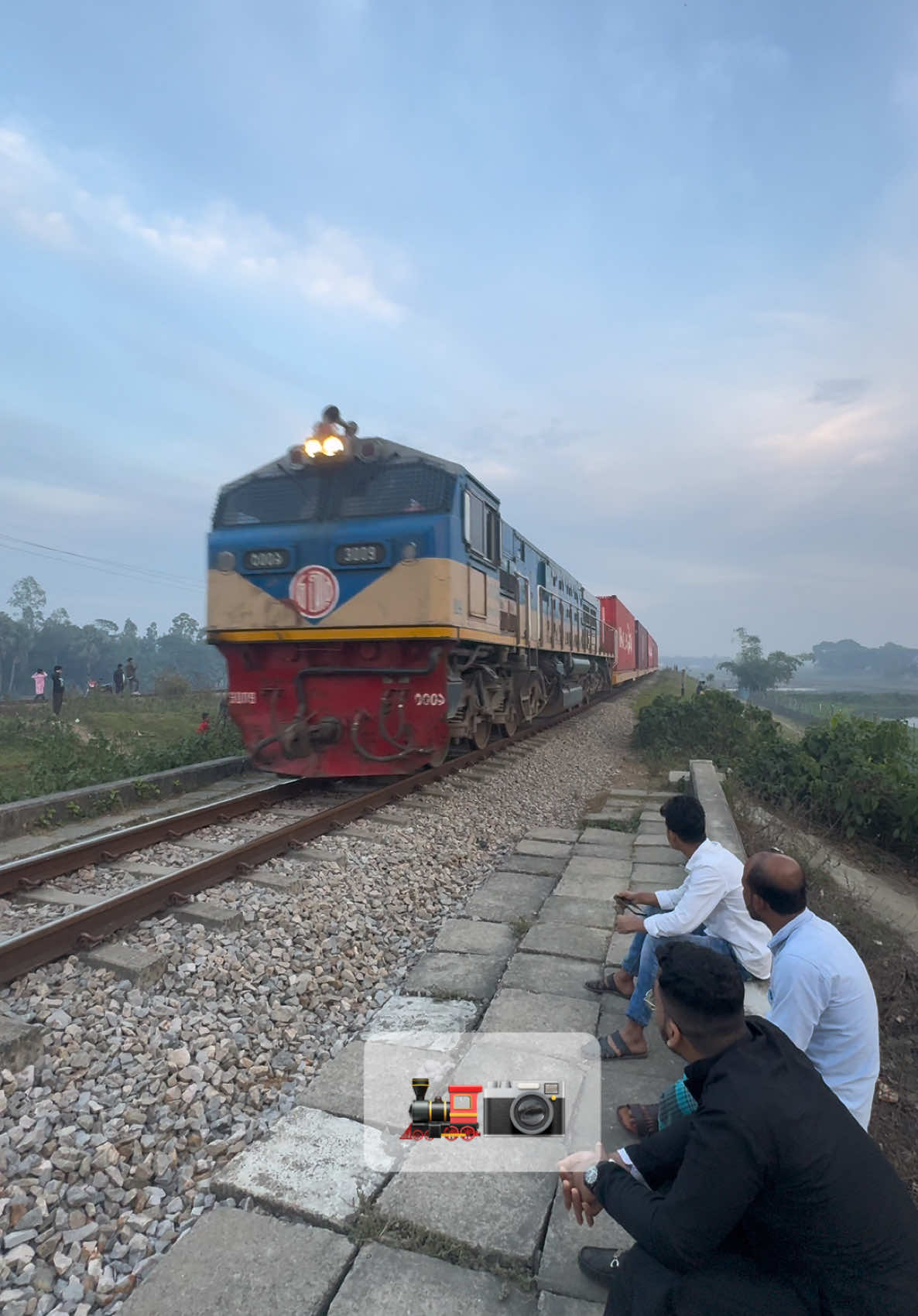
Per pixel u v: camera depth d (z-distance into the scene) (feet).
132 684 92.48
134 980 13.28
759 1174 5.64
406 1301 7.55
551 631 50.11
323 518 28.94
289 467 30.27
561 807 32.12
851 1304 5.59
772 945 9.52
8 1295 7.68
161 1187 9.35
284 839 20.79
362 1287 7.71
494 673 36.86
